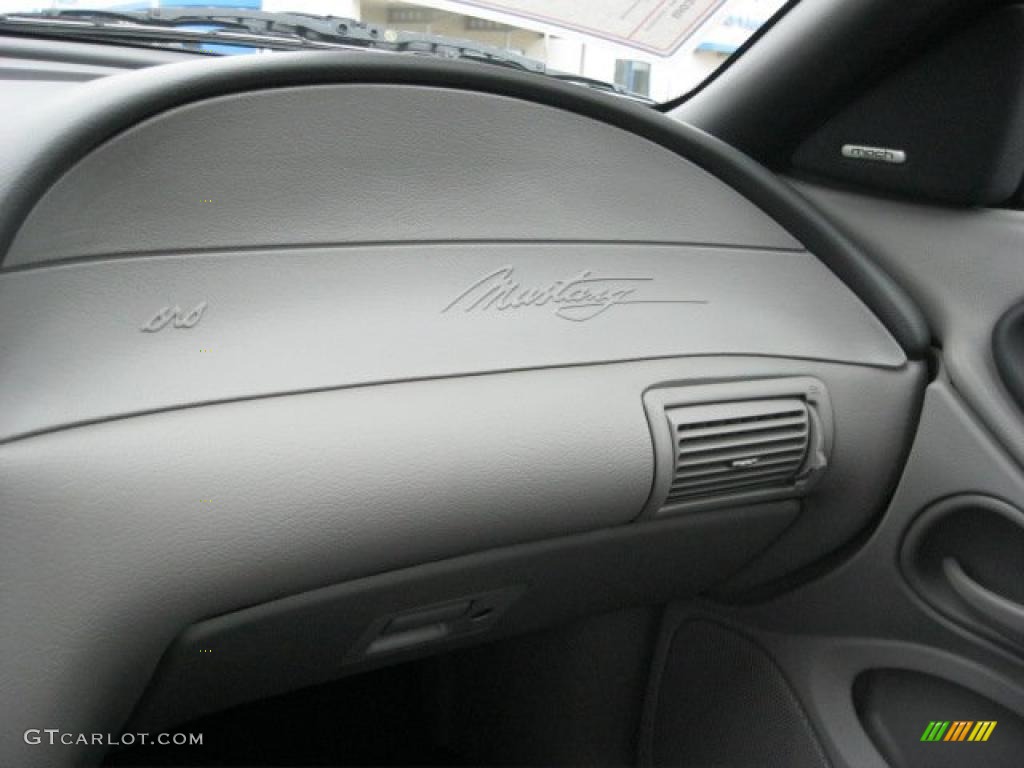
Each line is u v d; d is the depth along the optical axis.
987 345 1.30
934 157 1.37
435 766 1.59
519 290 1.13
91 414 0.85
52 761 0.86
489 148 1.14
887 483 1.35
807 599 1.42
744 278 1.29
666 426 1.16
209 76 0.96
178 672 0.98
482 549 1.10
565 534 1.16
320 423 0.96
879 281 1.34
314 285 1.01
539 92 1.16
